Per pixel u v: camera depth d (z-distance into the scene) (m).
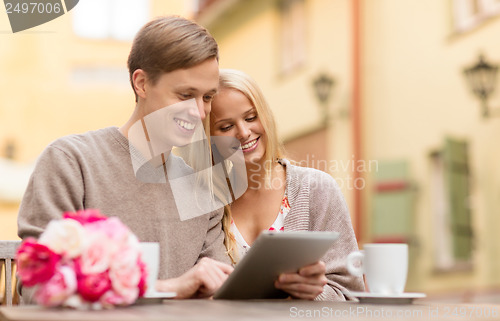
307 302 1.47
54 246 1.11
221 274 1.67
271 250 1.40
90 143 1.85
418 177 7.58
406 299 1.44
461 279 7.25
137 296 1.22
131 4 9.34
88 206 1.77
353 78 7.95
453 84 7.39
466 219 7.26
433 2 7.57
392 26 7.90
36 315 0.99
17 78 9.16
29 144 9.15
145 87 1.84
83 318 0.95
